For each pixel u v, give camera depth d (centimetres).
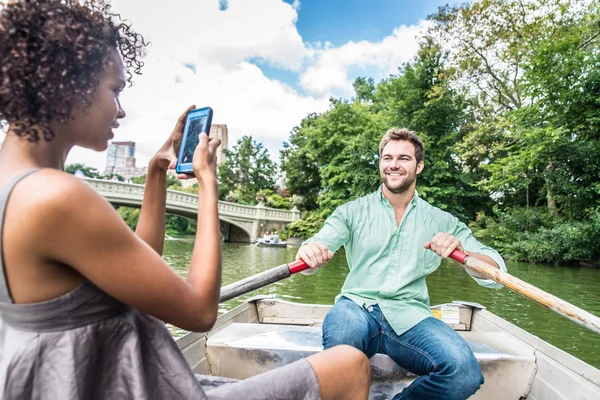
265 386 81
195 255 81
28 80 67
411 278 184
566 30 1374
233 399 78
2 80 66
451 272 1059
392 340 173
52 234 61
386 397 183
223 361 190
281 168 3244
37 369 65
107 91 77
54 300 65
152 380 75
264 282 167
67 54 70
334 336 168
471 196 1880
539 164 1367
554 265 1290
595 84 1166
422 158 206
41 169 65
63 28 69
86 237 62
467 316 307
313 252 171
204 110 99
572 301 722
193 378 77
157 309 71
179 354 79
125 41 93
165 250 1900
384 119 1981
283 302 310
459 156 1730
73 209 61
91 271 65
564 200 1348
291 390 82
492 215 1942
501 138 1627
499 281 159
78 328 67
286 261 1401
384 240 191
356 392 90
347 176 2011
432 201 1681
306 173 3125
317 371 86
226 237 3114
